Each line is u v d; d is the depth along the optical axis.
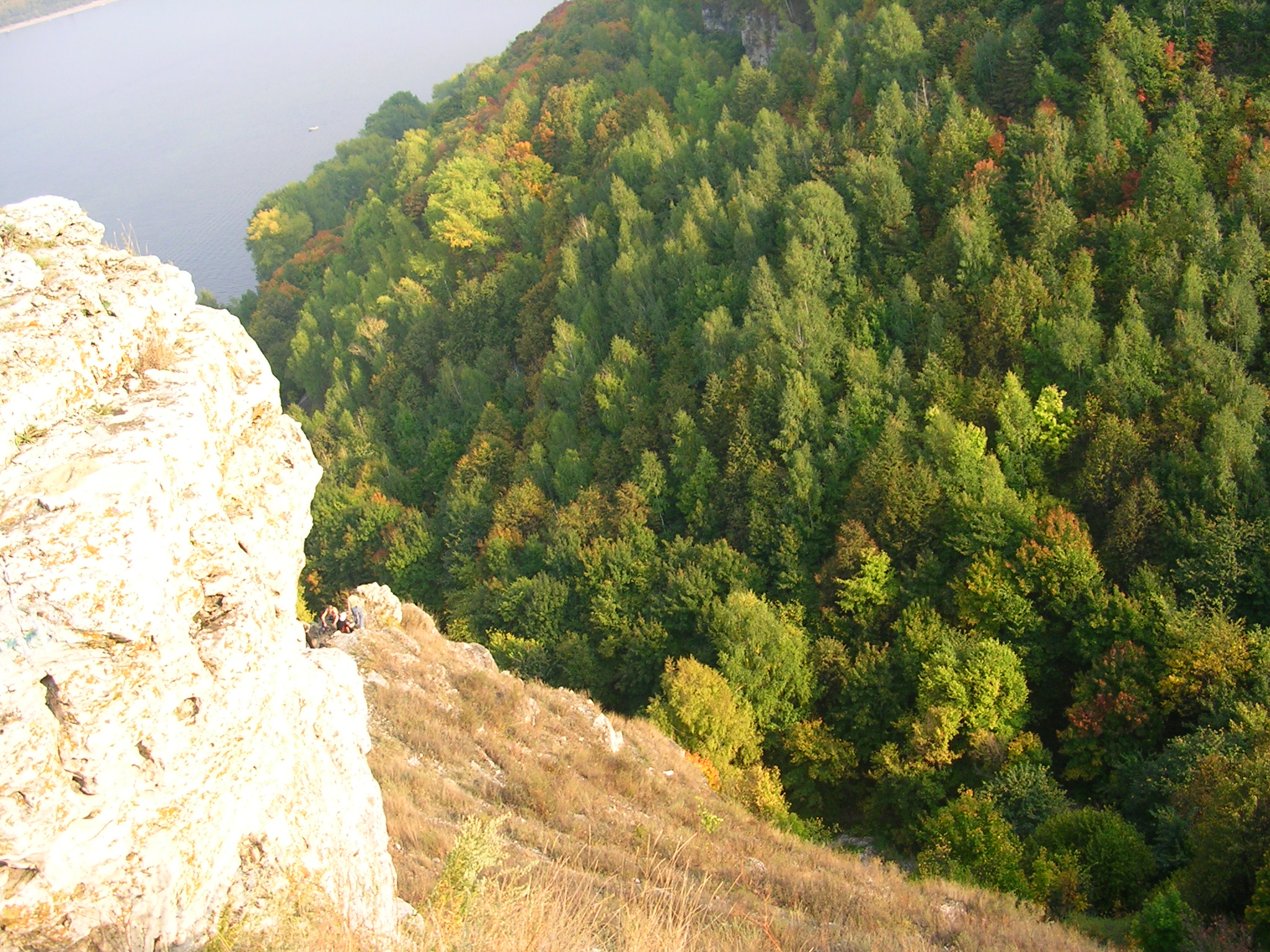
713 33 119.88
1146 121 63.88
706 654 46.38
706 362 62.47
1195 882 27.00
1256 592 41.28
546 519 62.31
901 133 71.44
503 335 84.19
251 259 132.12
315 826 10.27
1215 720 36.34
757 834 26.48
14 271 9.65
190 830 8.89
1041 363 53.72
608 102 103.31
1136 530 44.16
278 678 9.97
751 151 79.12
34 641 7.95
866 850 39.19
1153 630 40.25
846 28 91.00
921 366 58.00
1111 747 38.12
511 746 25.88
